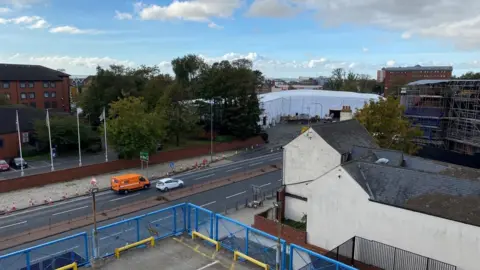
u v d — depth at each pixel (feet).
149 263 57.93
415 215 70.79
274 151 225.56
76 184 148.77
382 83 574.56
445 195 71.61
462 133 189.26
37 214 116.37
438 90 202.69
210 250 62.75
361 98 348.59
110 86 238.07
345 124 126.93
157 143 185.37
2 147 182.70
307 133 109.91
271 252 64.44
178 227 81.61
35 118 206.59
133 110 173.78
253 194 140.15
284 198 114.52
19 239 95.50
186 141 232.53
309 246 88.84
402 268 71.00
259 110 247.09
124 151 171.22
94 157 191.21
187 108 216.13
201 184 152.87
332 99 358.84
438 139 202.49
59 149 199.52
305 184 110.83
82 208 122.31
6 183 136.77
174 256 60.34
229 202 131.13
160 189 142.82
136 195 137.69
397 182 78.84
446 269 65.77
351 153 109.60
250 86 237.66
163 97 207.21
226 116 238.89
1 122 188.65
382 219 75.61
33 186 143.54
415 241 71.41
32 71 316.60
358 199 79.15
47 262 59.57
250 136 246.47
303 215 111.04
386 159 95.96
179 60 301.02
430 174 77.56
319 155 108.06
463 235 65.21
